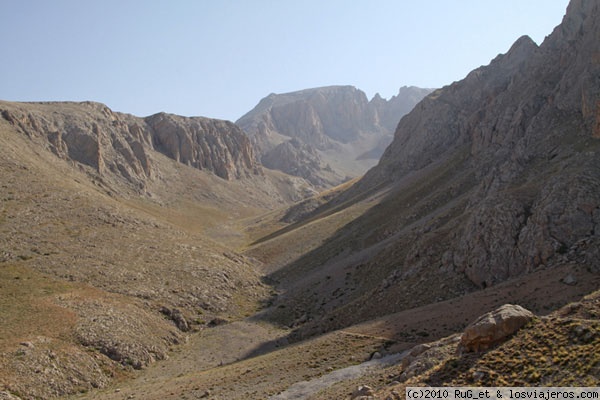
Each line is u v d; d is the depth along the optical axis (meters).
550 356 24.44
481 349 27.66
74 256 85.81
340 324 66.56
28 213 95.44
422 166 150.12
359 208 137.12
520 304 45.91
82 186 126.12
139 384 55.25
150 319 73.25
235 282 97.94
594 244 49.34
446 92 171.62
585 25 95.81
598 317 26.64
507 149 98.69
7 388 47.19
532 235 56.53
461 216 78.06
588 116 75.81
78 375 54.06
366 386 30.45
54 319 62.84
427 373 27.81
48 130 161.12
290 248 124.69
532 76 112.50
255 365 52.78
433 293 61.88
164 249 101.19
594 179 56.88
